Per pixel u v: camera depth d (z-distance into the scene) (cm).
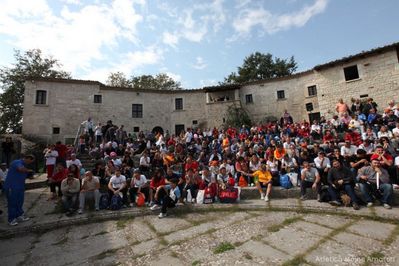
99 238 518
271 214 630
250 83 2428
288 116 1675
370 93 1730
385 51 1697
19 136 1844
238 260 393
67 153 1010
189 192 758
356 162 730
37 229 572
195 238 494
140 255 430
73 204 664
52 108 1992
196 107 2472
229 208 684
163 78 3559
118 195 702
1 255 454
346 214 587
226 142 1220
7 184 579
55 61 2612
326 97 1922
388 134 941
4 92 2395
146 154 1025
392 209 575
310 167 727
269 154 938
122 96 2289
